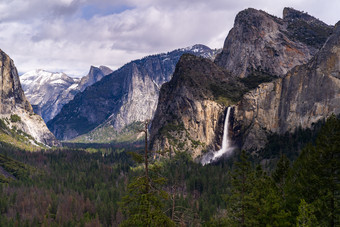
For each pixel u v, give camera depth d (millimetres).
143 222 43250
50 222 160000
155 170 45906
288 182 69188
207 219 129125
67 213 171375
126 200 44875
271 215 59281
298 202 62156
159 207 45281
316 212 56719
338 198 58250
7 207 176125
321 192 58844
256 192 62500
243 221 63156
